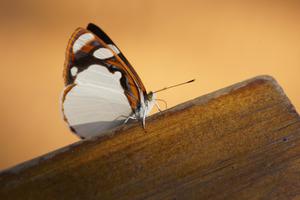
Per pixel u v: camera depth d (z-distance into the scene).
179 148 0.44
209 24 0.82
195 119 0.45
